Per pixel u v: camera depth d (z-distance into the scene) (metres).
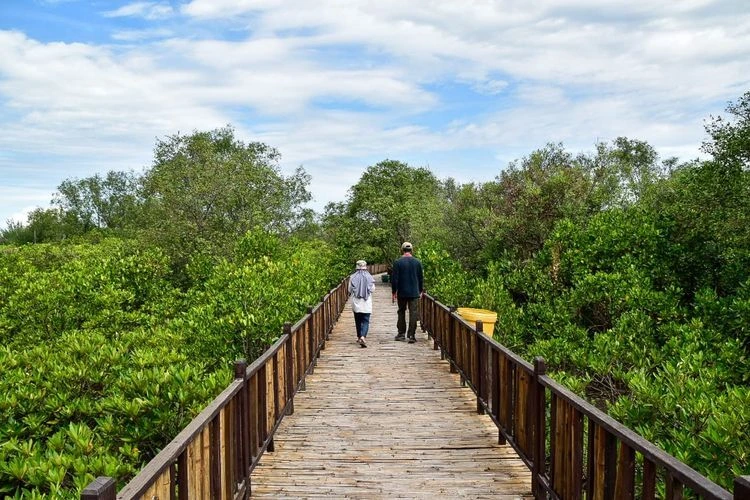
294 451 4.76
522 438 4.10
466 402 6.30
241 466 3.65
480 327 5.80
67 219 61.78
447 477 4.18
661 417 5.24
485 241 17.72
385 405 6.20
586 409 2.87
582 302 11.06
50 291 11.35
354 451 4.75
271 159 23.22
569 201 15.54
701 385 5.52
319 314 9.09
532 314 11.88
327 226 36.81
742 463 3.90
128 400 5.14
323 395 6.64
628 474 2.42
